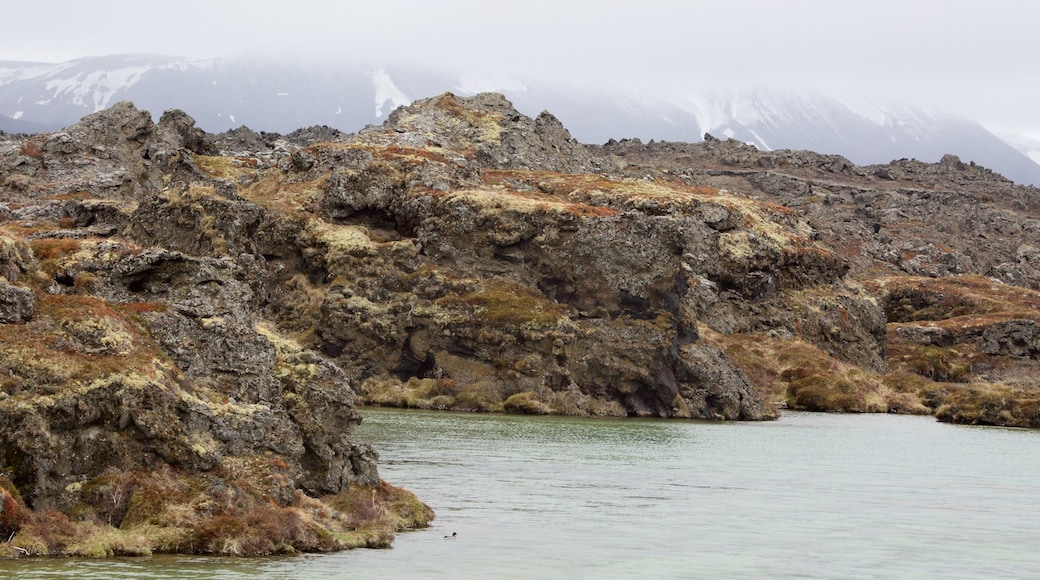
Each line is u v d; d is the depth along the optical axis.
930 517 70.44
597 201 187.12
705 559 55.91
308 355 59.00
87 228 141.88
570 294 147.62
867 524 67.25
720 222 193.00
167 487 49.06
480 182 172.25
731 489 79.00
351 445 59.50
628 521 65.06
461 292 146.38
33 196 169.62
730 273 188.50
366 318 143.62
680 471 87.31
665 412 141.50
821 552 58.69
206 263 57.94
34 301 51.06
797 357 178.62
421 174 163.12
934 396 178.38
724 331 183.88
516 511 66.44
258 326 60.91
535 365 139.12
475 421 121.12
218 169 194.12
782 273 197.25
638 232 146.88
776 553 58.00
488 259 151.25
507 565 52.19
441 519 62.69
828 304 196.62
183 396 51.12
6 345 48.25
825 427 135.38
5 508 44.97
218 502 49.62
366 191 160.12
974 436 128.50
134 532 47.28
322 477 56.91
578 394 138.50
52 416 47.19
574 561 53.97
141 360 50.81
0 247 53.88
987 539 63.75
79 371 48.53
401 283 147.88
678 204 189.50
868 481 85.75
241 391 54.78
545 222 150.88
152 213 143.12
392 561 51.12
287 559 49.19
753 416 145.25
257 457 52.97
